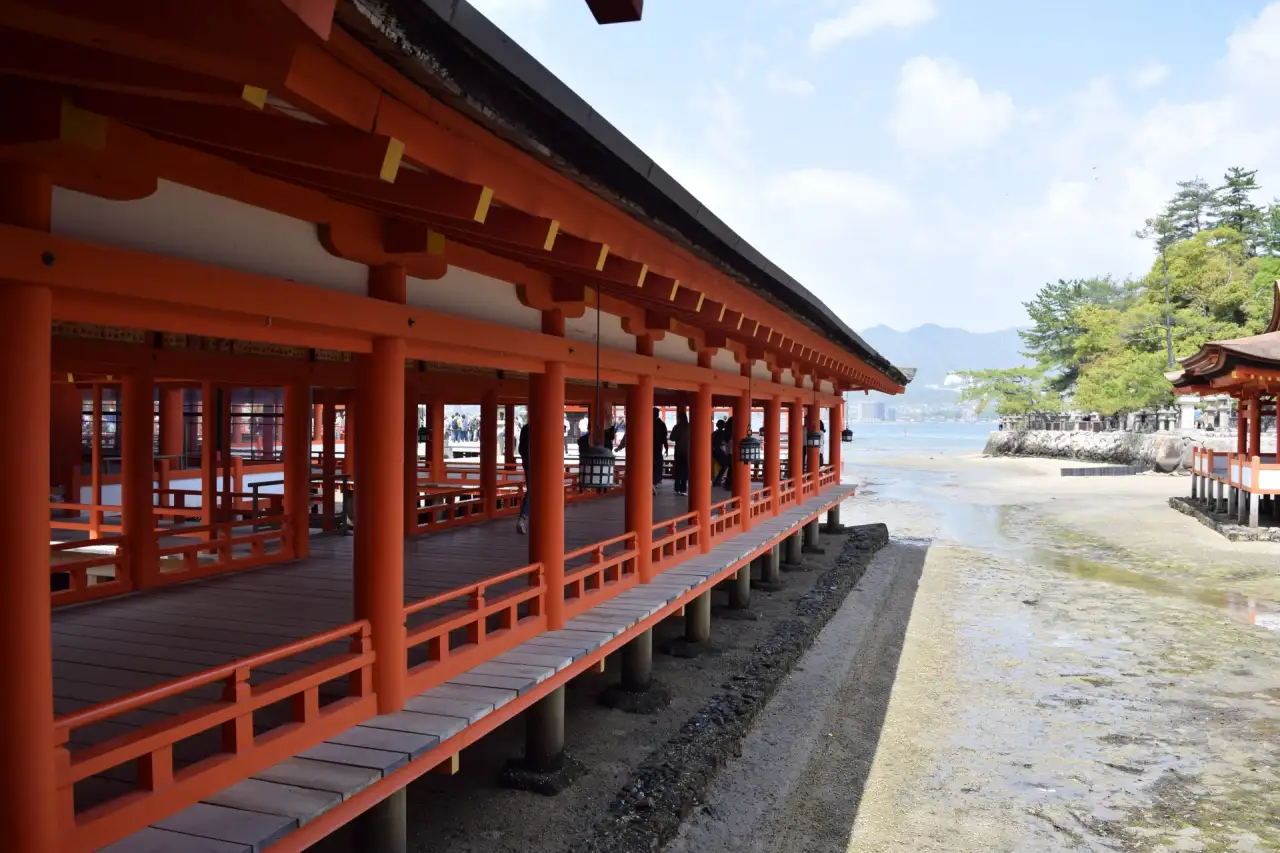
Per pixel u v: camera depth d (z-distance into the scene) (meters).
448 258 5.75
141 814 3.72
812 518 17.06
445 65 3.04
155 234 3.75
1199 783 8.17
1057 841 7.07
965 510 31.30
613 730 8.75
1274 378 22.22
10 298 3.05
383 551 5.18
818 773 8.31
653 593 8.88
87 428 14.85
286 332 4.43
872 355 18.00
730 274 7.49
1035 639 13.40
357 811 4.29
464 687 5.73
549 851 6.32
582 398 16.73
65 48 2.38
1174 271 46.81
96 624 6.96
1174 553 21.20
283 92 2.72
